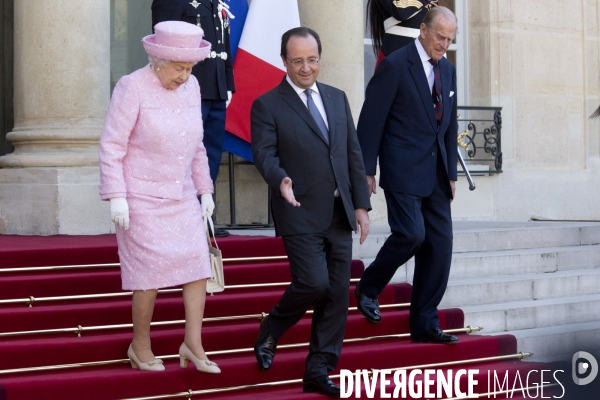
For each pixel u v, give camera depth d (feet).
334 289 18.40
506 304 25.59
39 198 27.50
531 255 28.25
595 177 43.04
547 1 41.73
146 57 34.81
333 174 18.28
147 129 17.67
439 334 21.65
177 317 21.07
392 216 21.04
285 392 18.90
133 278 17.89
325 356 18.44
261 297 21.99
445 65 21.61
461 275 26.76
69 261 22.31
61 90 28.37
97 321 20.30
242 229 30.91
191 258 17.94
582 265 29.58
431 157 21.06
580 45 42.70
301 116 18.34
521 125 40.98
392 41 28.25
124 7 34.53
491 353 22.35
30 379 17.57
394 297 23.88
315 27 32.76
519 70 40.91
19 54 28.99
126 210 17.40
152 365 18.44
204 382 18.67
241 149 31.14
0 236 27.12
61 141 28.25
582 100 42.73
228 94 26.50
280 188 17.43
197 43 17.61
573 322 26.14
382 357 20.81
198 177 18.76
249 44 31.01
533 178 41.06
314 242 18.03
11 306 20.30
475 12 40.47
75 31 28.43
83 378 17.71
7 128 34.40
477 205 39.40
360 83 33.17
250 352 20.31
